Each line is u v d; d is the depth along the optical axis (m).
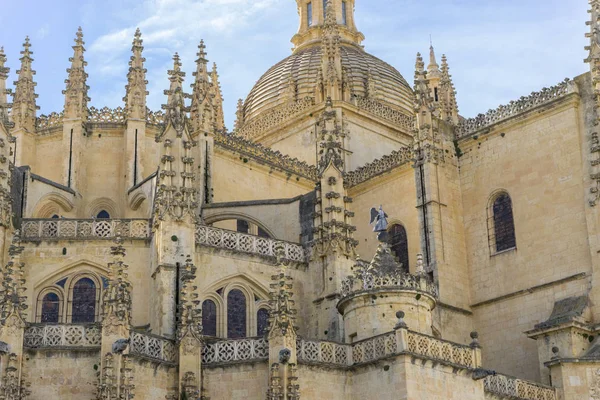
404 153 66.38
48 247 52.81
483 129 63.41
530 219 60.09
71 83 65.81
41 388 44.78
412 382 45.91
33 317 51.75
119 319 45.25
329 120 59.72
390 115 79.94
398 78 86.19
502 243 61.31
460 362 48.59
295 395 45.78
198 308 52.56
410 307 49.59
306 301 56.66
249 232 65.94
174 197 52.97
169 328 50.25
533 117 61.22
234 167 67.56
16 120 65.88
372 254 66.50
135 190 62.12
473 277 61.97
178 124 55.06
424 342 47.31
